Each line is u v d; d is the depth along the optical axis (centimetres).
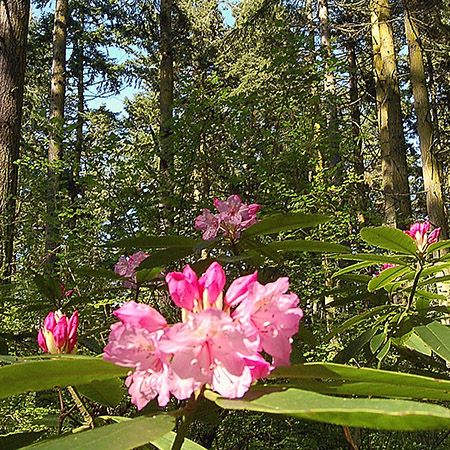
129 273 286
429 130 945
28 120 1531
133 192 492
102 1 1620
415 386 105
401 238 205
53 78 1255
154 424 96
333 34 1477
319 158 530
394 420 78
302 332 217
